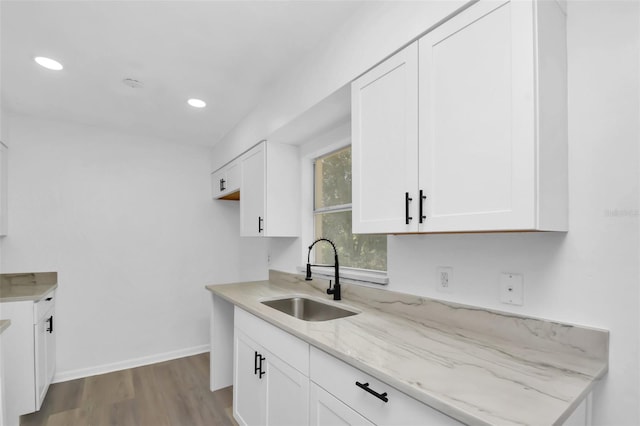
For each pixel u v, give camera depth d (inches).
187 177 145.1
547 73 39.2
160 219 138.1
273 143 103.3
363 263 88.1
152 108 107.6
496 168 40.3
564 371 38.3
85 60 78.3
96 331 123.3
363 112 60.8
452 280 57.1
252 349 75.7
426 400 32.9
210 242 148.9
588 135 41.3
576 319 42.1
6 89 92.8
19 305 89.4
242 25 66.5
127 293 129.9
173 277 139.7
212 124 122.3
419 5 50.9
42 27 65.8
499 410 29.7
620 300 38.7
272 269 123.2
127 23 65.1
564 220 42.2
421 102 49.8
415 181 50.2
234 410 85.9
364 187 59.9
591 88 41.3
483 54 42.2
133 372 122.5
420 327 57.1
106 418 90.4
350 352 44.6
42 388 95.7
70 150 121.0
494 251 51.2
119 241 129.2
